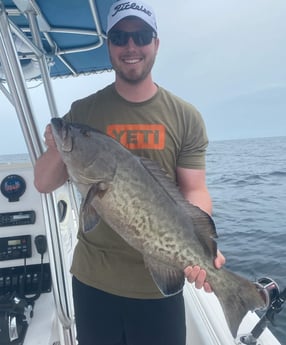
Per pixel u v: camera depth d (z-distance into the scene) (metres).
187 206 1.69
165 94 1.90
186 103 1.93
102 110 1.87
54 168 1.81
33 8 2.67
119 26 1.74
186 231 1.67
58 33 3.57
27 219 2.65
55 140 1.65
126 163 1.60
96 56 4.35
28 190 2.66
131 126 1.84
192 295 2.69
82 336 2.00
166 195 1.66
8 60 1.94
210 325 2.24
